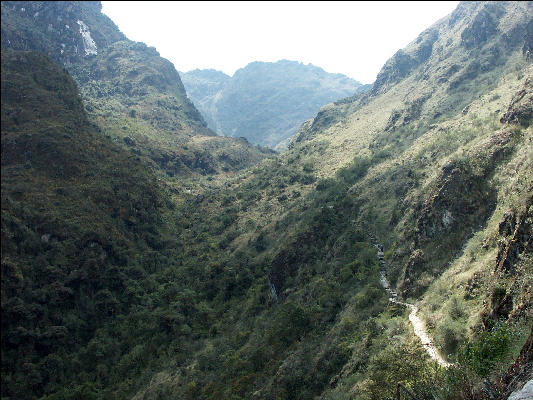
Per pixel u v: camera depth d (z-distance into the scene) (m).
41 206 68.75
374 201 53.16
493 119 49.94
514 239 18.62
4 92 88.44
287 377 30.23
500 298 16.44
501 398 9.07
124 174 87.31
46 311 56.69
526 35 77.38
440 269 29.19
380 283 34.25
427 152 55.50
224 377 39.28
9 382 48.91
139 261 72.88
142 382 49.84
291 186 88.19
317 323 36.38
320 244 52.88
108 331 59.03
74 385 50.75
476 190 31.38
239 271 63.22
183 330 56.00
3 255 58.41
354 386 21.61
